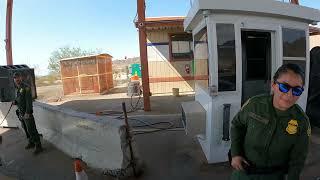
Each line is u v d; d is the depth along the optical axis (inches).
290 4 167.2
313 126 241.0
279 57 169.3
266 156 76.4
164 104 405.1
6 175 181.8
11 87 302.8
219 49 155.6
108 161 166.6
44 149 226.1
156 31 495.2
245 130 81.0
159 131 261.0
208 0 145.6
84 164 184.1
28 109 211.9
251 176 79.7
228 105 158.1
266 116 72.5
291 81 65.8
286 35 173.0
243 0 149.8
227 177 154.4
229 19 155.2
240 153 80.8
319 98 232.5
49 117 235.6
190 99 439.8
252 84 185.3
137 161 167.0
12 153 225.3
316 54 235.9
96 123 174.2
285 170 78.2
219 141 166.1
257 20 161.6
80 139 192.4
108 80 667.4
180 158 188.4
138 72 698.2
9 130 304.0
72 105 465.4
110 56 684.7
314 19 180.4
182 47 499.8
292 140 71.4
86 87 594.9
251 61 187.6
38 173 179.5
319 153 182.5
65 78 609.3
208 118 166.7
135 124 290.5
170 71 504.1
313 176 151.8
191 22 187.6
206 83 168.6
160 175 164.7
